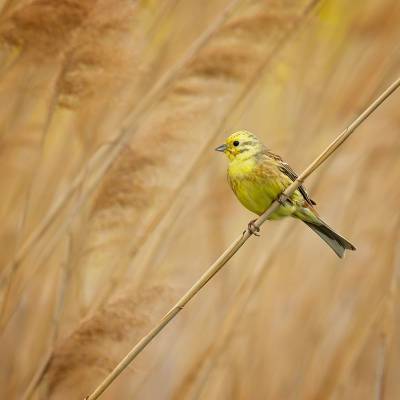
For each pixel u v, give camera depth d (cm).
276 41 1033
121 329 790
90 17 862
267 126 1288
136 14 887
